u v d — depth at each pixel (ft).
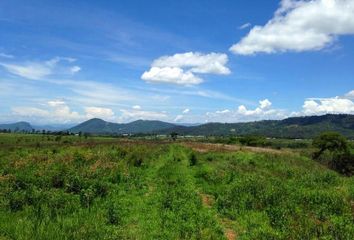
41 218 58.29
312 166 173.27
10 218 57.06
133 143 260.01
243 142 337.93
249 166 142.00
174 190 87.76
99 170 104.94
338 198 82.48
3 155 146.00
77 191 79.82
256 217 67.46
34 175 91.56
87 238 50.21
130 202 73.92
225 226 63.05
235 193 84.74
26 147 203.51
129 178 99.81
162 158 164.96
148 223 60.29
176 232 55.93
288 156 190.39
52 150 166.71
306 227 60.59
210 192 91.15
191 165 144.77
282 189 91.35
